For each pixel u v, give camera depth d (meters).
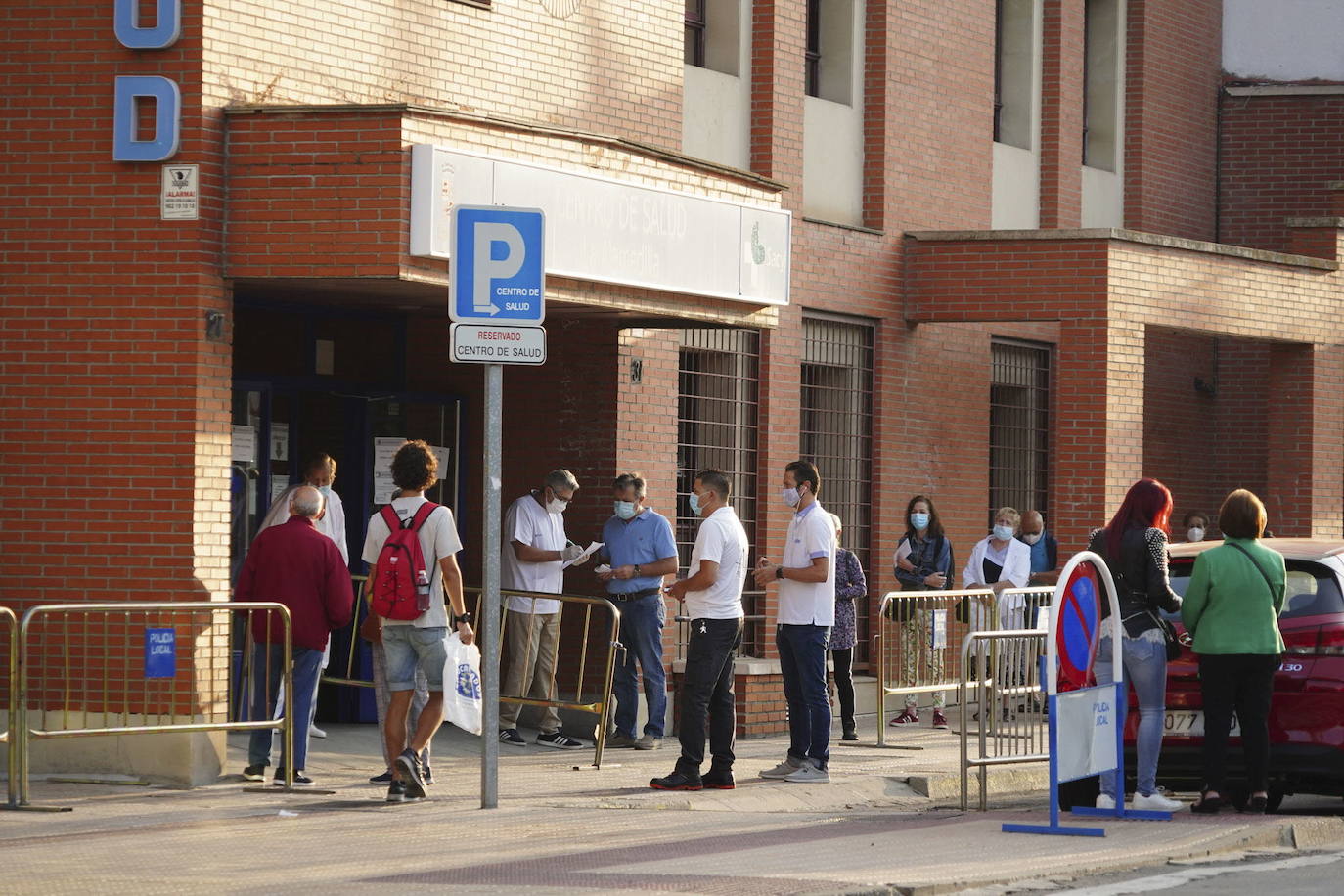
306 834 11.68
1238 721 13.56
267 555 13.87
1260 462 28.27
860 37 21.97
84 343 14.22
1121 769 13.05
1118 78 26.52
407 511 13.19
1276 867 11.62
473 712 13.30
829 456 21.47
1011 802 15.06
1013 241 21.42
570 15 17.47
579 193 15.25
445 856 10.96
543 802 13.45
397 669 13.22
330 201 13.96
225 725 13.34
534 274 12.64
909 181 22.27
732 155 20.34
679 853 11.30
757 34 20.64
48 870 10.30
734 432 20.16
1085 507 20.92
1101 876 11.20
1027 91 24.83
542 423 18.45
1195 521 24.27
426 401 18.08
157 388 14.08
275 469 16.95
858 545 21.75
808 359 21.11
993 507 23.97
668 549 17.30
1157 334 27.27
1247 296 22.91
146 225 14.11
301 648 13.88
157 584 14.04
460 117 14.30
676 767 14.38
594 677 18.28
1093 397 20.97
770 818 13.12
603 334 18.20
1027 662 14.55
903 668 18.95
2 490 14.34
